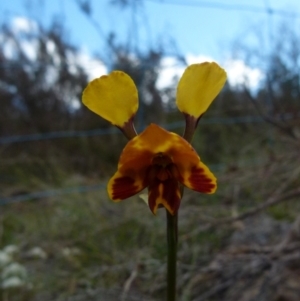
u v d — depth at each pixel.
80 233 0.21
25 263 0.21
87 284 0.17
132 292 0.16
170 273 0.06
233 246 0.19
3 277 0.18
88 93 0.07
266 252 0.16
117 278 0.17
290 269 0.17
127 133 0.07
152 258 0.18
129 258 0.17
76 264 0.19
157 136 0.06
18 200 0.28
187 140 0.07
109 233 0.20
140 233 0.20
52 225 0.23
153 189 0.06
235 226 0.19
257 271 0.16
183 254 0.17
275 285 0.16
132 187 0.06
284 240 0.17
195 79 0.07
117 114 0.07
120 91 0.07
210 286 0.17
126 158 0.06
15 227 0.26
